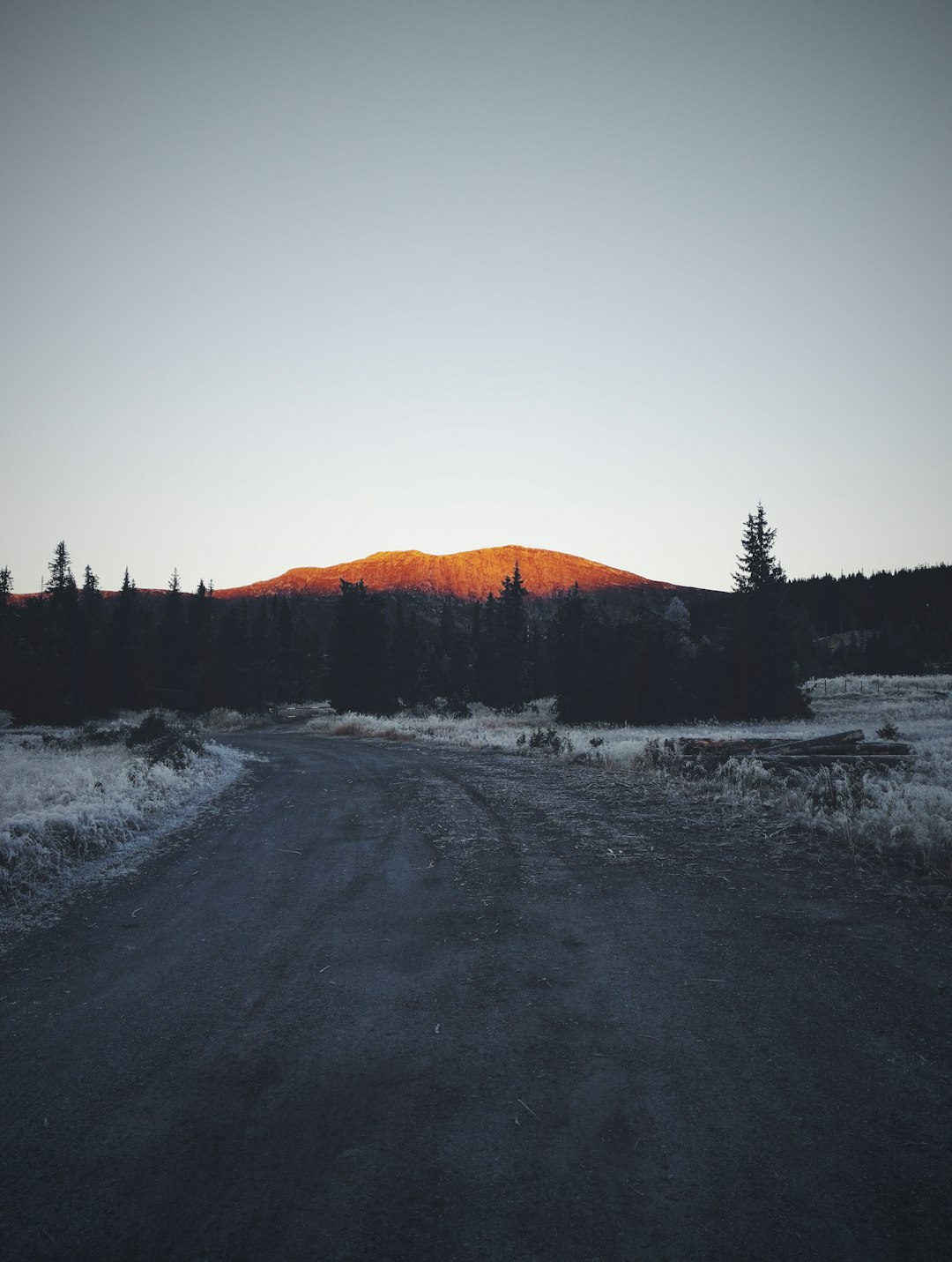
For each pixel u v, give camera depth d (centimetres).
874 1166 274
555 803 1126
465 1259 238
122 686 6200
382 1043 393
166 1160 299
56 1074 375
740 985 440
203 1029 421
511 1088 341
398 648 6444
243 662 6056
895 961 461
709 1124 304
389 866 795
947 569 16800
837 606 16812
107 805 1055
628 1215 255
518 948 526
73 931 615
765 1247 237
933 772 1105
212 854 899
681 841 825
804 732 2625
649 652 3978
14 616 6225
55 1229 260
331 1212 264
